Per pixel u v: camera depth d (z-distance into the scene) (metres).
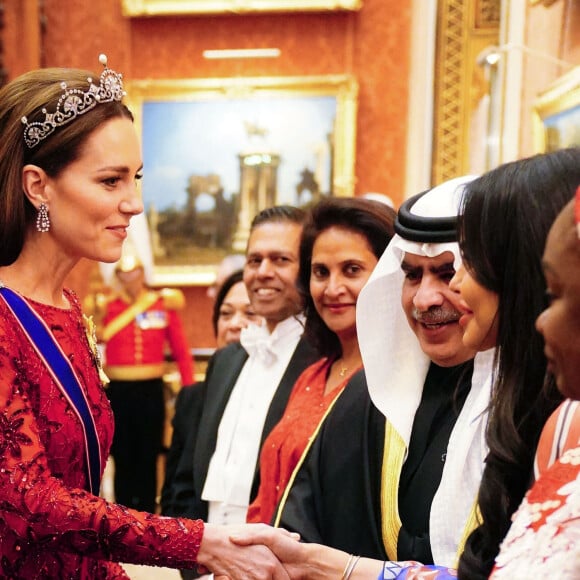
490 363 2.07
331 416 2.50
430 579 1.94
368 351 2.33
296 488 2.50
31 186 2.22
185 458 3.74
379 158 9.21
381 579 2.06
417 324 2.23
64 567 2.21
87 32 9.53
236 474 3.32
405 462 2.27
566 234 1.22
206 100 9.38
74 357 2.26
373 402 2.31
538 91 5.98
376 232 2.80
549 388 1.58
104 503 2.12
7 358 2.09
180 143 9.43
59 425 2.18
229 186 9.40
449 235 2.11
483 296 1.66
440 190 2.23
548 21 5.84
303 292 3.03
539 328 1.26
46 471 2.09
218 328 4.63
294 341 3.43
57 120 2.20
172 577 3.51
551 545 1.25
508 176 1.62
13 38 9.28
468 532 2.00
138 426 7.55
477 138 8.07
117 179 2.26
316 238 2.88
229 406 3.51
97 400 2.33
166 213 9.48
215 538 2.20
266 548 2.21
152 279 8.73
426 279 2.18
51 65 9.55
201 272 9.48
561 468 1.32
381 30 9.20
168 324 7.82
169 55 9.46
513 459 1.59
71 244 2.25
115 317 7.64
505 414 1.62
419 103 8.62
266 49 9.32
